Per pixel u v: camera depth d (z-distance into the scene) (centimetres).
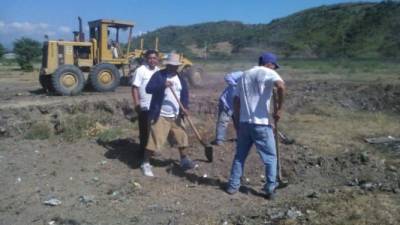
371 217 452
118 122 894
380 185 546
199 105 992
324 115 1007
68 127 790
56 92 1230
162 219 454
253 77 496
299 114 1019
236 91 517
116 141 732
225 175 588
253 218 456
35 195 513
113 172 589
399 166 629
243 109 504
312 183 564
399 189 530
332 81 1507
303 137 782
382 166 627
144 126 620
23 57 3394
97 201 496
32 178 565
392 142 766
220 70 2180
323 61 3591
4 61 3947
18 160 635
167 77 562
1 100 1116
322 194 518
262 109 497
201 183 556
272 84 491
